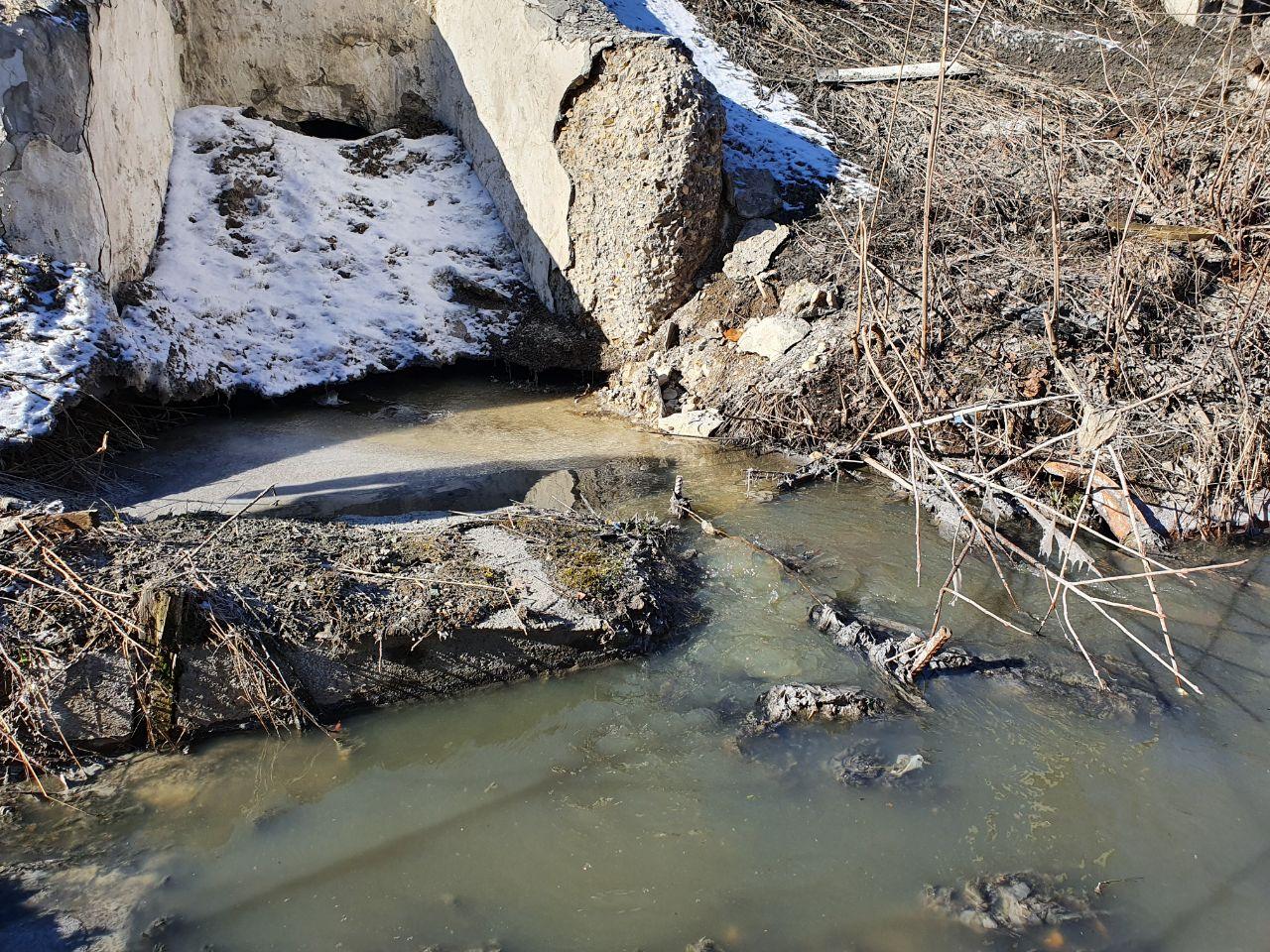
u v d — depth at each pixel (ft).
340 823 5.15
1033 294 8.96
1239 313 8.56
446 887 4.77
